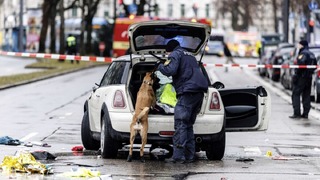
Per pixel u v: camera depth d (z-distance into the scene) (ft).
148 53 74.23
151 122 67.72
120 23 297.33
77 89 172.35
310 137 92.12
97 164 66.49
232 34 490.49
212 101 69.46
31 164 61.62
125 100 68.64
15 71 254.06
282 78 186.80
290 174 62.08
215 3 619.67
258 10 574.56
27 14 473.26
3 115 113.70
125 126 67.92
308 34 246.88
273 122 111.04
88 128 76.28
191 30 72.79
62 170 62.49
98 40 411.54
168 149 73.97
